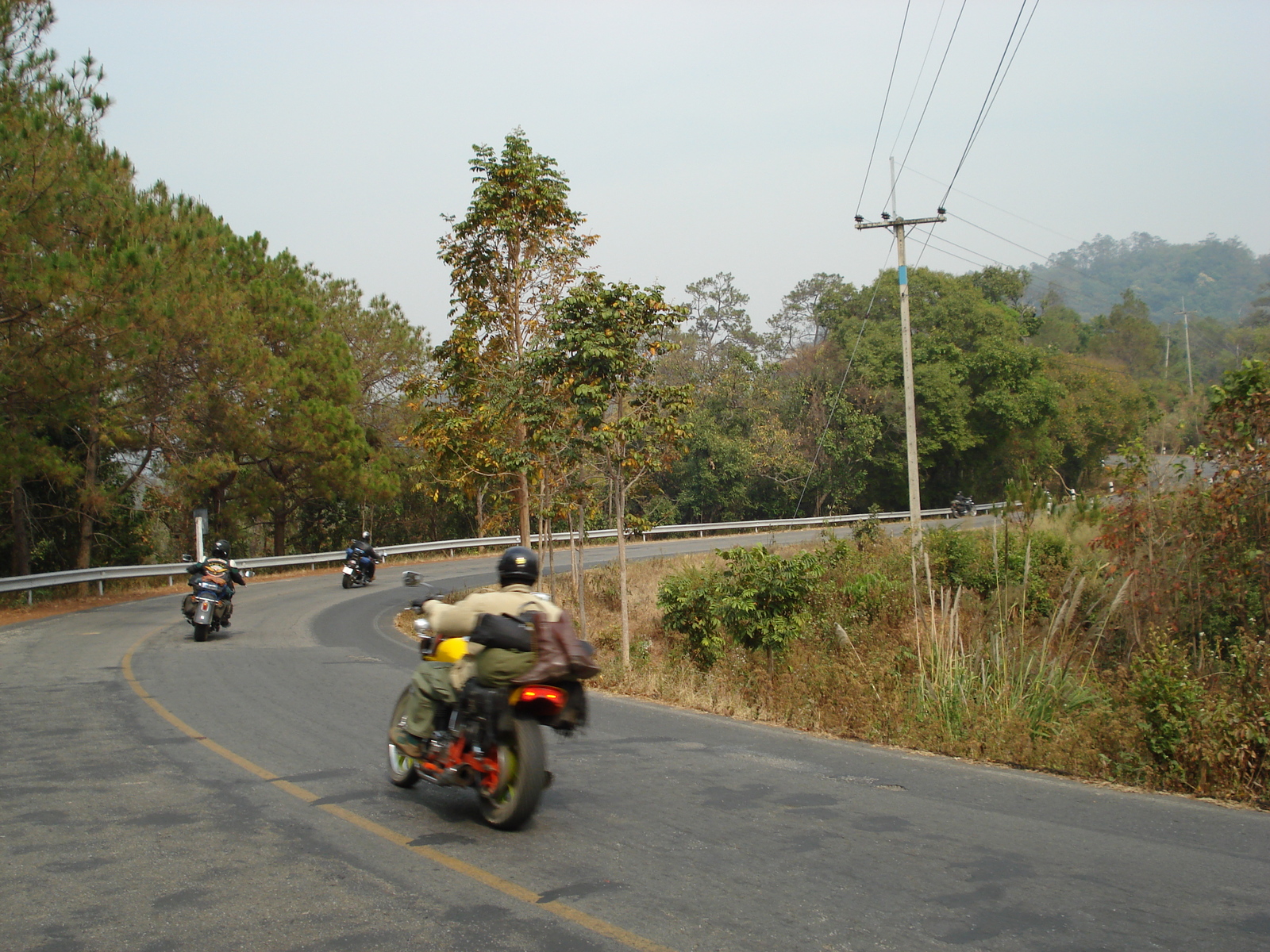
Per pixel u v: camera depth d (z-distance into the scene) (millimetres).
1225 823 6570
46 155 18719
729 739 9148
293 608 21500
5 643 15422
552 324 15172
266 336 32750
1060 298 114562
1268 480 12594
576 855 5402
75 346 19750
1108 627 13297
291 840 5609
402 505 45750
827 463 51875
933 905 4758
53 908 4590
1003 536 19250
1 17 19875
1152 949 4289
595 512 17906
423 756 6391
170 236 23281
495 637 5840
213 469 27828
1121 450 14680
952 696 9961
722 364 56531
